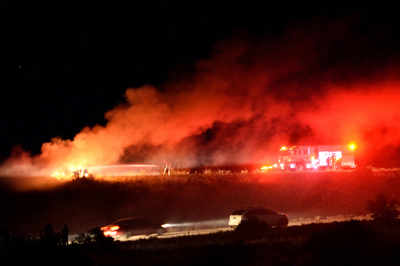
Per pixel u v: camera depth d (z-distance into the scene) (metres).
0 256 11.06
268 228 21.20
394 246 13.96
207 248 13.97
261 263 12.34
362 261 12.30
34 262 10.70
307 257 13.11
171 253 14.21
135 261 12.83
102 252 14.38
